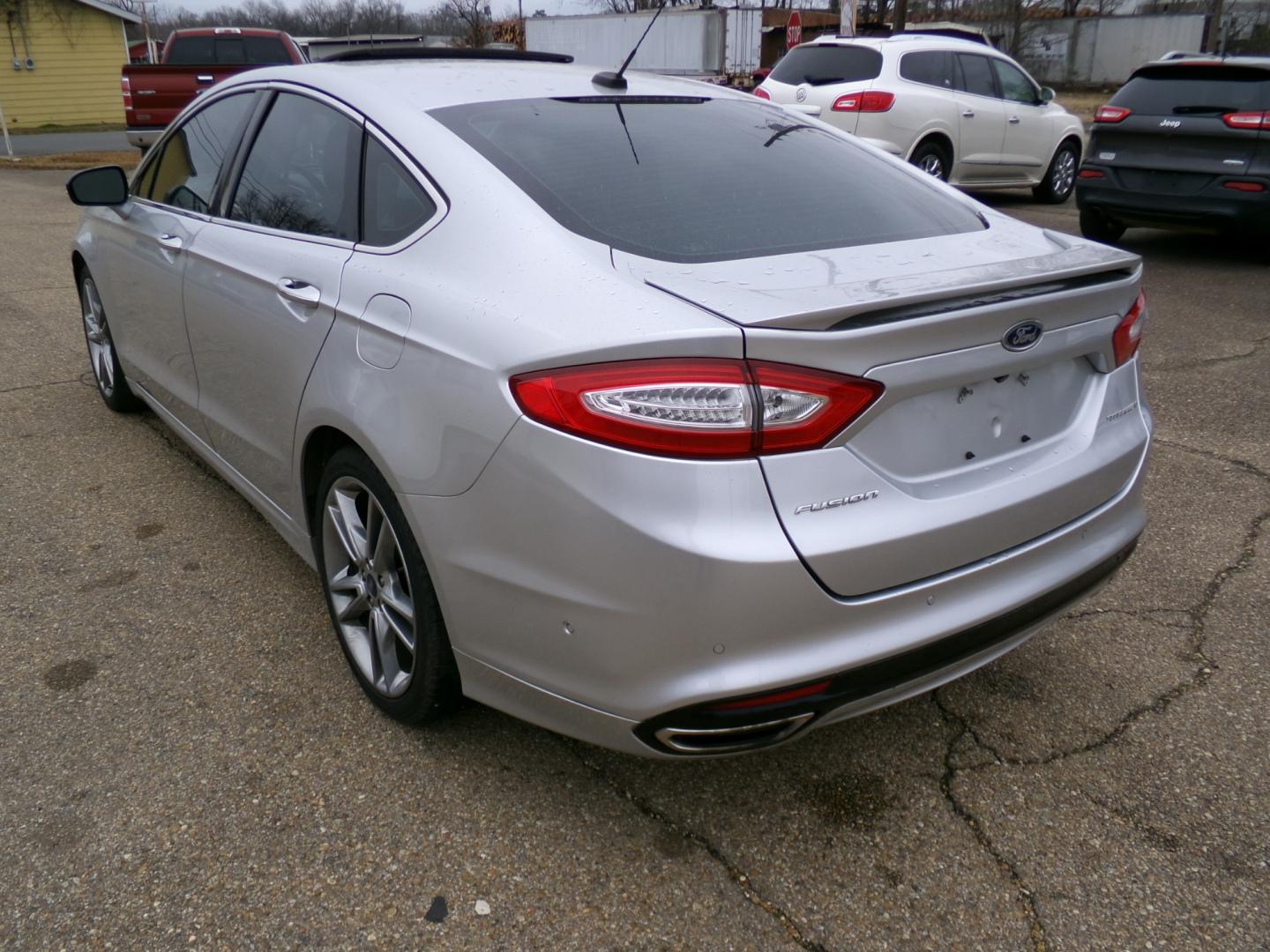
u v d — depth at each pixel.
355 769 2.47
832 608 1.93
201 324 3.28
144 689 2.76
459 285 2.22
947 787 2.46
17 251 8.99
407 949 1.98
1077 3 40.72
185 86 13.30
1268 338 6.30
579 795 2.40
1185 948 2.03
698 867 2.20
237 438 3.21
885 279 2.07
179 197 3.64
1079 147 12.55
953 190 2.98
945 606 2.10
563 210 2.28
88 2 29.06
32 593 3.24
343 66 3.07
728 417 1.82
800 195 2.58
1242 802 2.41
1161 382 5.47
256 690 2.77
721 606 1.85
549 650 2.05
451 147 2.47
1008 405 2.23
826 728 2.67
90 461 4.30
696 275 2.07
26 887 2.10
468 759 2.51
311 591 3.29
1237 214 8.02
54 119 29.88
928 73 10.63
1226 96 7.97
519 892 2.12
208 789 2.39
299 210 2.88
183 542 3.60
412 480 2.20
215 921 2.03
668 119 2.86
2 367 5.59
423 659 2.38
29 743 2.54
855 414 1.91
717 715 1.92
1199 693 2.82
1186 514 3.91
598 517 1.88
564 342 1.92
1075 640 3.08
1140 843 2.29
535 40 27.02
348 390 2.41
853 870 2.20
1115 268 2.32
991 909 2.11
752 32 24.52
